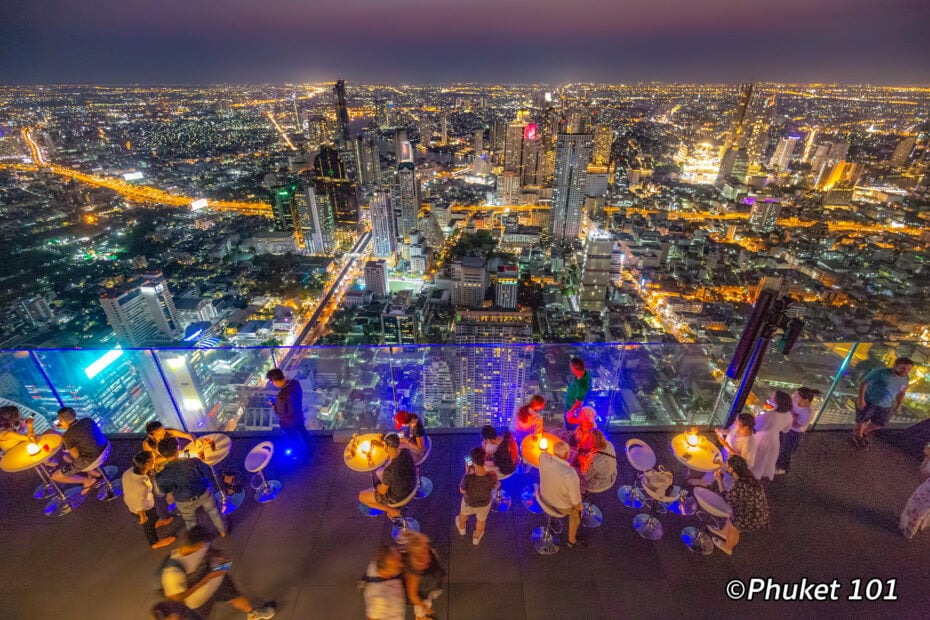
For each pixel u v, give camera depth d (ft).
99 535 16.46
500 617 13.61
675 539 15.97
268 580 14.78
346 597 14.29
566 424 19.11
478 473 14.40
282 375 18.90
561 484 14.15
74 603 14.28
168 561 11.78
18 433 18.02
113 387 20.79
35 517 17.16
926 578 14.73
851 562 15.16
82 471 17.62
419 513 17.12
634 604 13.98
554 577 14.73
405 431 17.74
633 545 15.76
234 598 12.87
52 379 20.80
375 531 16.43
